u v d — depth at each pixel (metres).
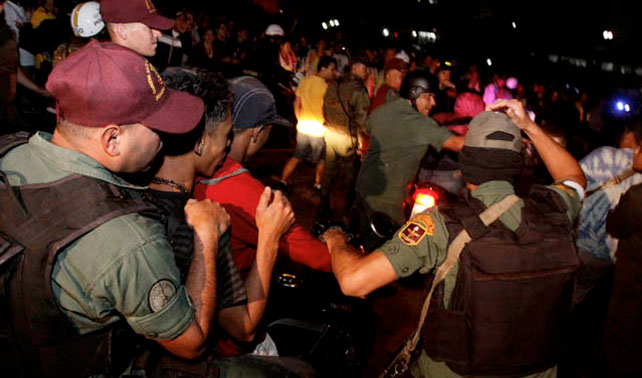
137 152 1.52
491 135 1.87
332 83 5.72
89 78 1.37
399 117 3.72
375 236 3.59
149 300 1.41
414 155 3.75
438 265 1.85
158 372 1.78
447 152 4.04
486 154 1.87
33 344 1.40
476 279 1.78
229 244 1.82
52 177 1.42
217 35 11.11
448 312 1.85
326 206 5.95
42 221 1.35
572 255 1.87
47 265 1.32
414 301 4.38
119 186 1.51
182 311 1.48
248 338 1.90
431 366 2.03
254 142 2.38
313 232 2.57
